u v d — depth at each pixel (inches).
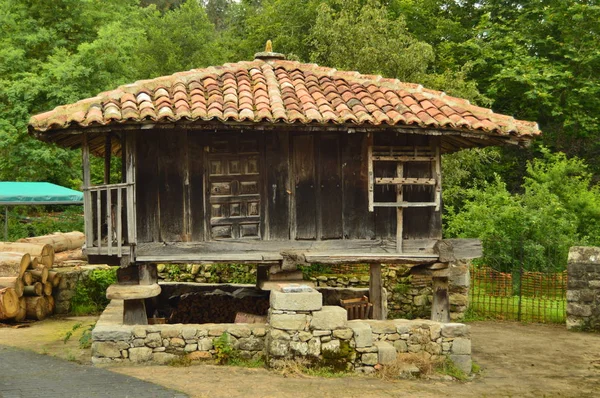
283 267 331.9
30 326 440.5
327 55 705.6
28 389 272.1
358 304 398.3
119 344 319.6
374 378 313.1
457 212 805.2
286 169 338.0
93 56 768.9
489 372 354.6
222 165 334.3
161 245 326.6
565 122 850.8
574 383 336.8
